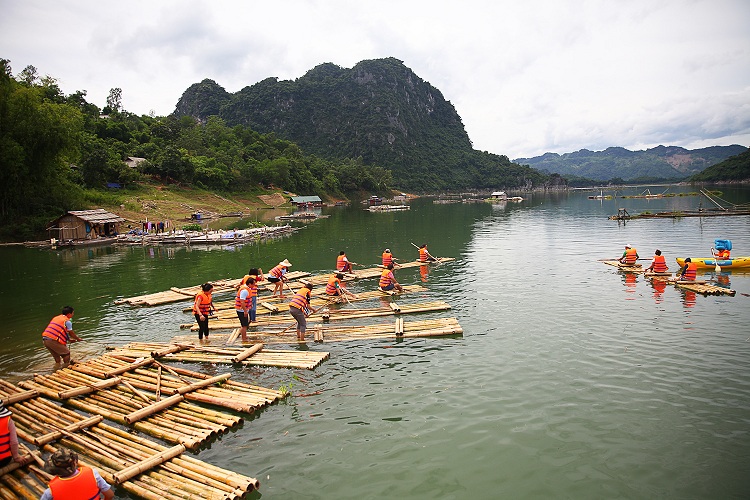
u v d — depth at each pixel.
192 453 8.43
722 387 10.41
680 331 14.10
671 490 7.20
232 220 67.38
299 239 42.25
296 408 10.02
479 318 16.11
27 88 42.00
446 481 7.52
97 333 15.67
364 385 11.05
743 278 20.98
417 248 34.66
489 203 108.00
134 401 10.30
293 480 7.62
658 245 32.34
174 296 20.48
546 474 7.65
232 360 12.61
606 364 11.84
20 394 10.57
